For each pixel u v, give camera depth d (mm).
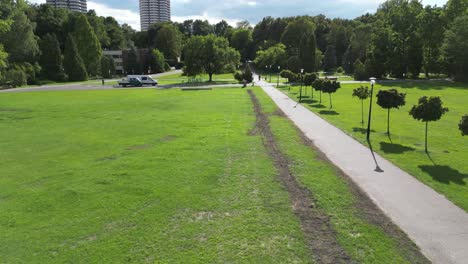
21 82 53750
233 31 140375
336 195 8344
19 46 60531
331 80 25328
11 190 9234
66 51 68812
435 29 54812
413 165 10875
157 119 20359
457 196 8305
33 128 18438
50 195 8758
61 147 14094
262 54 91438
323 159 11477
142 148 13477
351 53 85688
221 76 78688
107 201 8273
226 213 7469
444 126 17688
